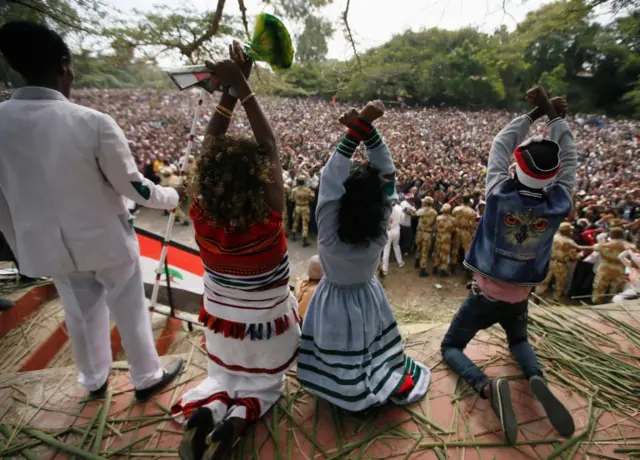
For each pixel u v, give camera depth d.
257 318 1.67
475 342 2.54
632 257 4.88
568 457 1.77
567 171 1.91
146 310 2.01
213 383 1.81
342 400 1.80
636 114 33.88
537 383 1.84
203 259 1.66
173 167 10.27
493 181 1.93
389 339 1.99
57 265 1.68
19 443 1.84
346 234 1.64
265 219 1.49
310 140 21.98
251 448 1.80
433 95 39.19
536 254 1.86
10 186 1.60
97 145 1.59
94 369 2.02
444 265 7.74
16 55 1.54
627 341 2.56
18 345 3.02
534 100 2.00
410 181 12.50
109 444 1.83
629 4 4.86
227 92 1.67
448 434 1.86
